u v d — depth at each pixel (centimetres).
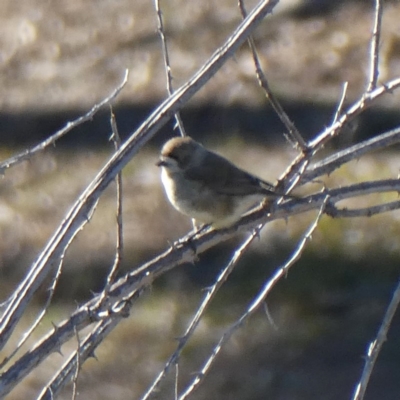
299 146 732
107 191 1941
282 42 2473
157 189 1912
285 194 737
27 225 1852
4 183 2044
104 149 2150
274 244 1631
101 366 1403
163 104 567
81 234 1755
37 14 2994
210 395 1329
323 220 1670
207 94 2238
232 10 2744
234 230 743
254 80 2273
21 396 1347
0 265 1722
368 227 1644
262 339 1424
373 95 705
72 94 2420
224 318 1474
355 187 731
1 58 2719
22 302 550
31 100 2417
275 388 1329
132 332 1471
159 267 675
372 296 1480
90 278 1614
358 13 2562
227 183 857
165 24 2731
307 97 2198
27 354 602
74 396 616
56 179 2039
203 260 1616
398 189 732
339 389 1306
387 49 2334
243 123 2120
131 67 2516
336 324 1432
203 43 2591
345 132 1966
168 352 1416
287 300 1493
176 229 1759
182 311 1502
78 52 2677
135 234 1748
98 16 2895
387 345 1375
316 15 2580
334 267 1553
